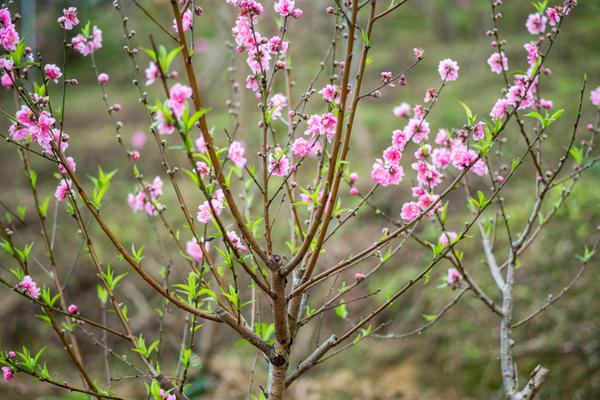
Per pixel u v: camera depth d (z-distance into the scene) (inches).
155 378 64.6
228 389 207.6
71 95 501.7
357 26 57.6
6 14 60.1
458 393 192.7
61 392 206.4
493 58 76.9
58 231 286.7
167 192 310.7
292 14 61.9
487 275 212.1
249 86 67.2
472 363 196.4
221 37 207.8
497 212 91.3
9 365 60.8
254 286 67.6
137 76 64.7
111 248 273.7
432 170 66.8
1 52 74.5
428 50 444.8
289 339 63.9
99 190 59.3
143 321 243.0
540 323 193.6
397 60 434.6
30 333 243.1
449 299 213.0
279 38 61.7
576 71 283.3
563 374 179.6
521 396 77.7
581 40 307.7
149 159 360.5
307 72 275.0
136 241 275.7
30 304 250.1
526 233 85.0
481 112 294.5
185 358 64.4
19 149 72.6
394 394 197.5
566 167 228.4
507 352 83.0
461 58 412.2
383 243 61.5
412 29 522.3
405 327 217.8
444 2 455.5
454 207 240.4
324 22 269.9
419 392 196.4
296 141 63.1
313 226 58.0
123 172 348.8
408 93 366.6
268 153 63.9
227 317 59.2
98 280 259.8
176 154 217.3
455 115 297.6
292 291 61.6
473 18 446.6
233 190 175.5
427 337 210.5
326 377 212.8
